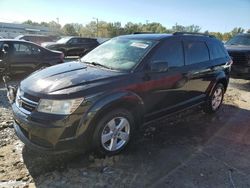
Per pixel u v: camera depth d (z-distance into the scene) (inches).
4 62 335.3
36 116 129.4
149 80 159.5
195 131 194.5
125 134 155.7
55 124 126.9
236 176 138.4
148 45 172.4
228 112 243.8
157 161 149.4
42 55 367.9
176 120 214.4
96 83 140.1
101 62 173.5
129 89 149.0
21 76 358.6
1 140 169.0
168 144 171.0
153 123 176.1
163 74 168.9
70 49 778.2
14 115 142.6
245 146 173.5
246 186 130.4
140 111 159.5
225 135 189.9
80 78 143.3
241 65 354.9
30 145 134.6
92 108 133.6
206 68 207.6
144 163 146.9
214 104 234.7
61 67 168.4
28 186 125.1
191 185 129.1
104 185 127.4
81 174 135.4
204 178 135.3
